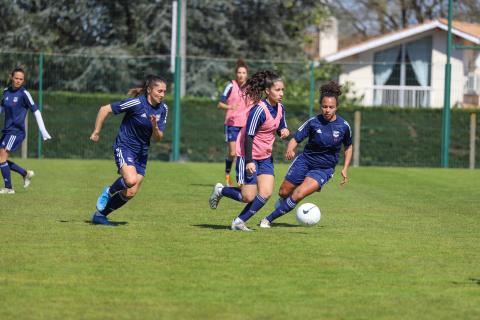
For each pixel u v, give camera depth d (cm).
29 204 3822
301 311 1916
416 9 14112
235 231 3067
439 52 10150
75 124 7438
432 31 10169
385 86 9669
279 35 10456
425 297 2073
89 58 8200
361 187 5122
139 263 2416
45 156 7412
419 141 7619
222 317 1853
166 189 4659
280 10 10594
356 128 7512
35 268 2325
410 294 2100
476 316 1900
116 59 8425
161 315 1862
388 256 2608
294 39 10894
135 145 3055
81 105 7450
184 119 7488
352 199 4391
